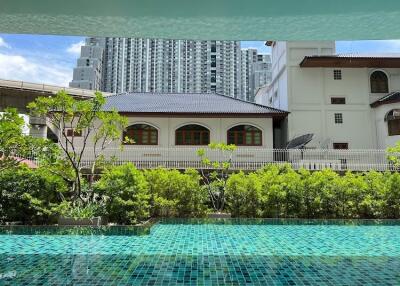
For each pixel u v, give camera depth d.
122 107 22.03
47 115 13.01
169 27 5.95
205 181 16.23
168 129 21.62
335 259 7.23
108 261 6.95
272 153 20.75
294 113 23.42
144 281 5.72
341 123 23.34
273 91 28.77
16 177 11.31
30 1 5.14
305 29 6.00
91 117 12.09
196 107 22.31
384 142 22.19
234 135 21.66
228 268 6.52
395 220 11.62
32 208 10.98
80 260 7.02
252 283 5.66
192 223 11.52
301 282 5.73
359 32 6.09
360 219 11.95
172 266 6.62
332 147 23.03
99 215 11.05
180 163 19.58
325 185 12.66
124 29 6.08
